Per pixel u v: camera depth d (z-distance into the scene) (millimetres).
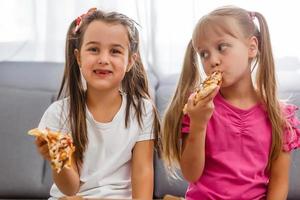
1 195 1920
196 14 2207
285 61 2184
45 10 2246
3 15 2240
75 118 1534
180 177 1896
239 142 1448
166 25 2219
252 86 1494
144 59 2219
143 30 2225
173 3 2217
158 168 1924
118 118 1547
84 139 1525
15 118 1964
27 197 1928
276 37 2188
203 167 1422
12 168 1921
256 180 1435
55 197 1527
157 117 1589
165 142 1504
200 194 1437
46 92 2018
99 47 1459
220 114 1461
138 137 1559
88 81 1472
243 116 1461
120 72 1473
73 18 2225
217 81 1336
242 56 1402
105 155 1535
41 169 1930
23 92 2012
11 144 1939
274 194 1455
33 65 2152
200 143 1375
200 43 1407
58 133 1236
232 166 1425
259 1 2189
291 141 1473
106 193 1486
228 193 1416
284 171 1476
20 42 2248
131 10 2236
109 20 1479
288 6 2182
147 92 1619
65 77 1580
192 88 1508
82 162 1524
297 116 1881
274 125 1460
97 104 1545
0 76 2088
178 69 2223
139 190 1514
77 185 1454
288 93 1948
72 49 1560
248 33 1424
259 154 1454
